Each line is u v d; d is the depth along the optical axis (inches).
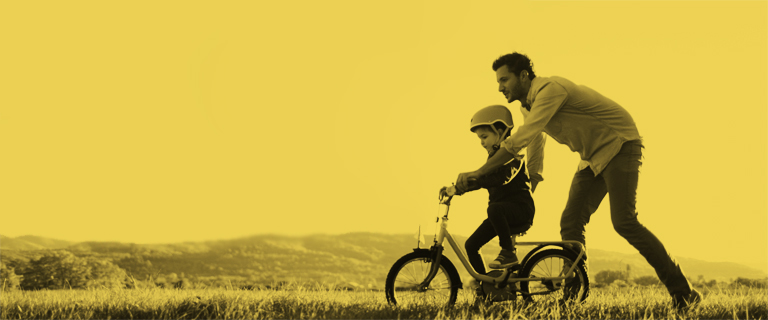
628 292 195.6
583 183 189.2
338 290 198.5
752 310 156.0
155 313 145.9
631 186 169.8
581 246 168.4
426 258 161.8
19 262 974.4
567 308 149.7
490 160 158.1
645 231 169.2
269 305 156.6
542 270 168.2
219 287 196.5
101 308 152.6
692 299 166.7
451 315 142.2
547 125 177.2
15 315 146.1
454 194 161.5
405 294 161.0
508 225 163.5
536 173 192.5
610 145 170.9
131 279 197.3
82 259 1005.2
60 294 185.2
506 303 159.0
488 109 172.6
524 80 175.8
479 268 166.1
